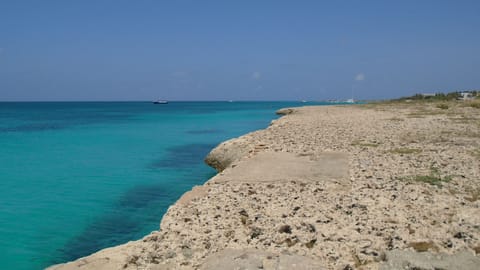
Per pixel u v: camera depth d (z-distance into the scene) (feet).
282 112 269.44
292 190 41.22
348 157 59.16
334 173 48.26
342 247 26.12
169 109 494.18
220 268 22.88
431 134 87.15
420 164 52.49
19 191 66.23
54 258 38.88
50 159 99.25
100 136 152.35
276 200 37.76
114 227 47.70
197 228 31.12
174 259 25.44
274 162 56.08
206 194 41.47
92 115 335.06
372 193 38.78
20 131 175.01
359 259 24.32
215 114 333.01
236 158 71.00
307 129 106.11
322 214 32.73
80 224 48.93
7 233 45.55
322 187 41.98
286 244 27.04
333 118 152.76
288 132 98.22
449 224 29.66
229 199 38.86
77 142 133.90
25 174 80.53
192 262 24.94
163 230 31.32
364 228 29.25
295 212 33.76
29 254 39.73
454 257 23.53
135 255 26.00
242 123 219.41
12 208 55.93
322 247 26.20
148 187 68.23
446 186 41.01
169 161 94.84
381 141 76.95
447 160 55.01
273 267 23.03
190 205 37.76
